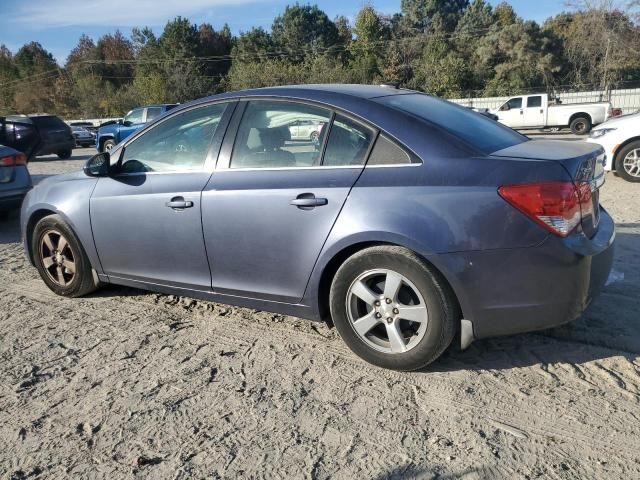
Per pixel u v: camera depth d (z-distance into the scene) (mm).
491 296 3045
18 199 7852
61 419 3064
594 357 3445
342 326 3445
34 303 4793
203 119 4008
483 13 71250
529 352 3541
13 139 18219
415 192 3129
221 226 3727
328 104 3531
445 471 2543
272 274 3611
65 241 4672
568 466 2535
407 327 3324
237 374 3459
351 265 3303
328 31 73062
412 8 74438
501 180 3004
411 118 3342
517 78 46000
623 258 5215
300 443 2783
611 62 34656
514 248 2973
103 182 4391
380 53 58531
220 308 4496
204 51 76125
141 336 4043
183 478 2570
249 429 2910
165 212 3979
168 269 4105
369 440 2783
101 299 4809
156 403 3176
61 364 3672
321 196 3350
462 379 3287
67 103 70125
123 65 83500
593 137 9672
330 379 3357
